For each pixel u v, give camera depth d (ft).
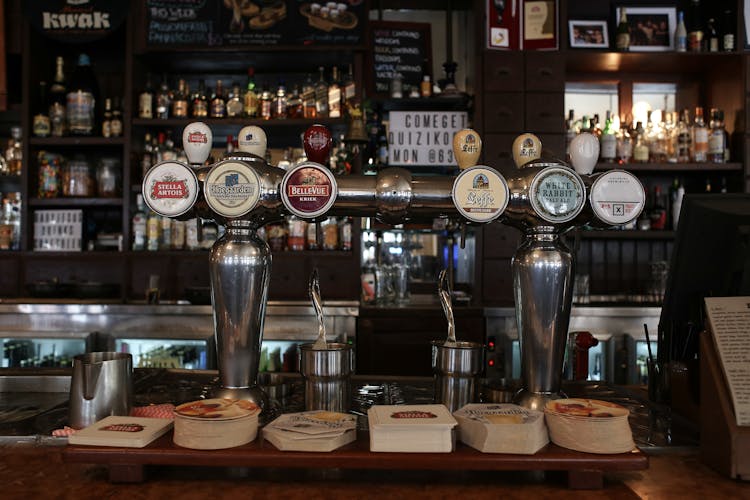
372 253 13.33
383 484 3.04
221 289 3.77
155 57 12.68
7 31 12.53
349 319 11.44
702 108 13.42
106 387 3.63
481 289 12.30
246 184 3.74
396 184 3.80
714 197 3.92
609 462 2.96
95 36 12.23
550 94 12.35
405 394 4.55
